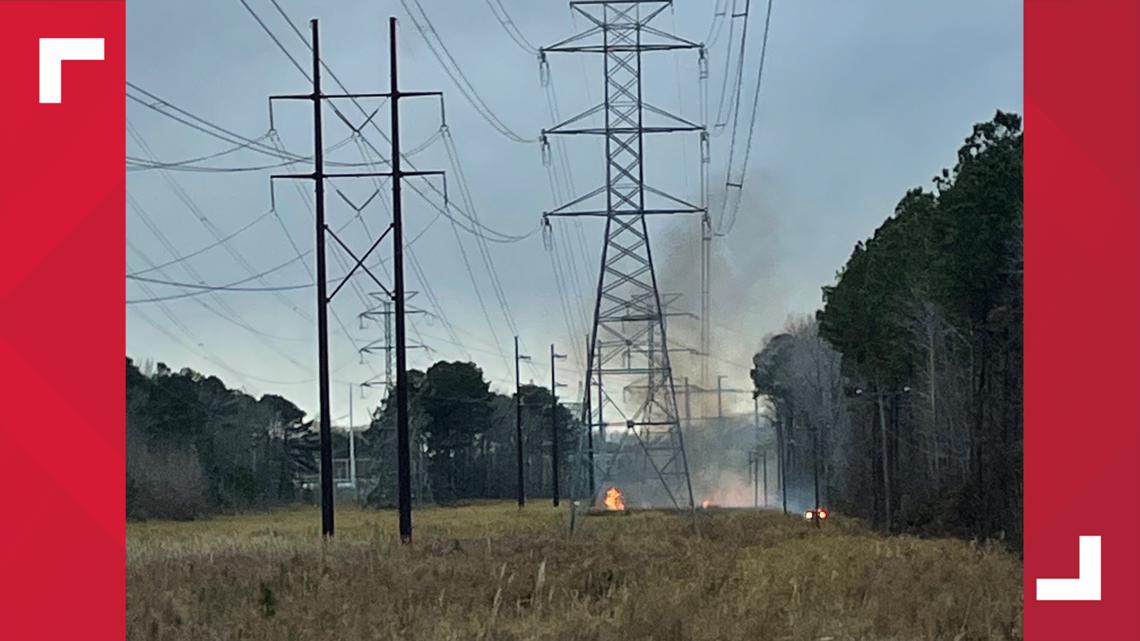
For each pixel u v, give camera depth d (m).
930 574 25.98
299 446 113.69
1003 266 48.00
